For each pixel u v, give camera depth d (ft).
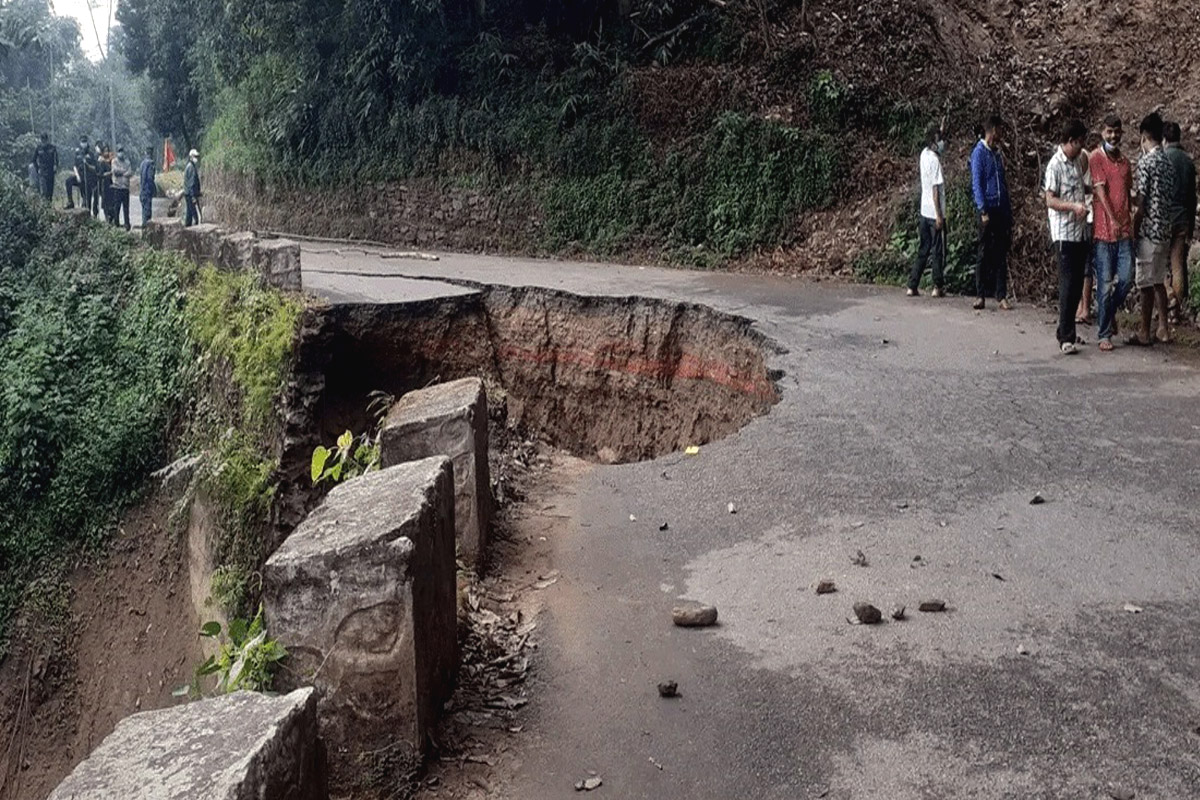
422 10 77.97
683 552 21.38
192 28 121.80
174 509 49.21
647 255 66.64
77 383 58.70
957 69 62.18
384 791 13.88
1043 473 25.04
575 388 49.01
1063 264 36.65
